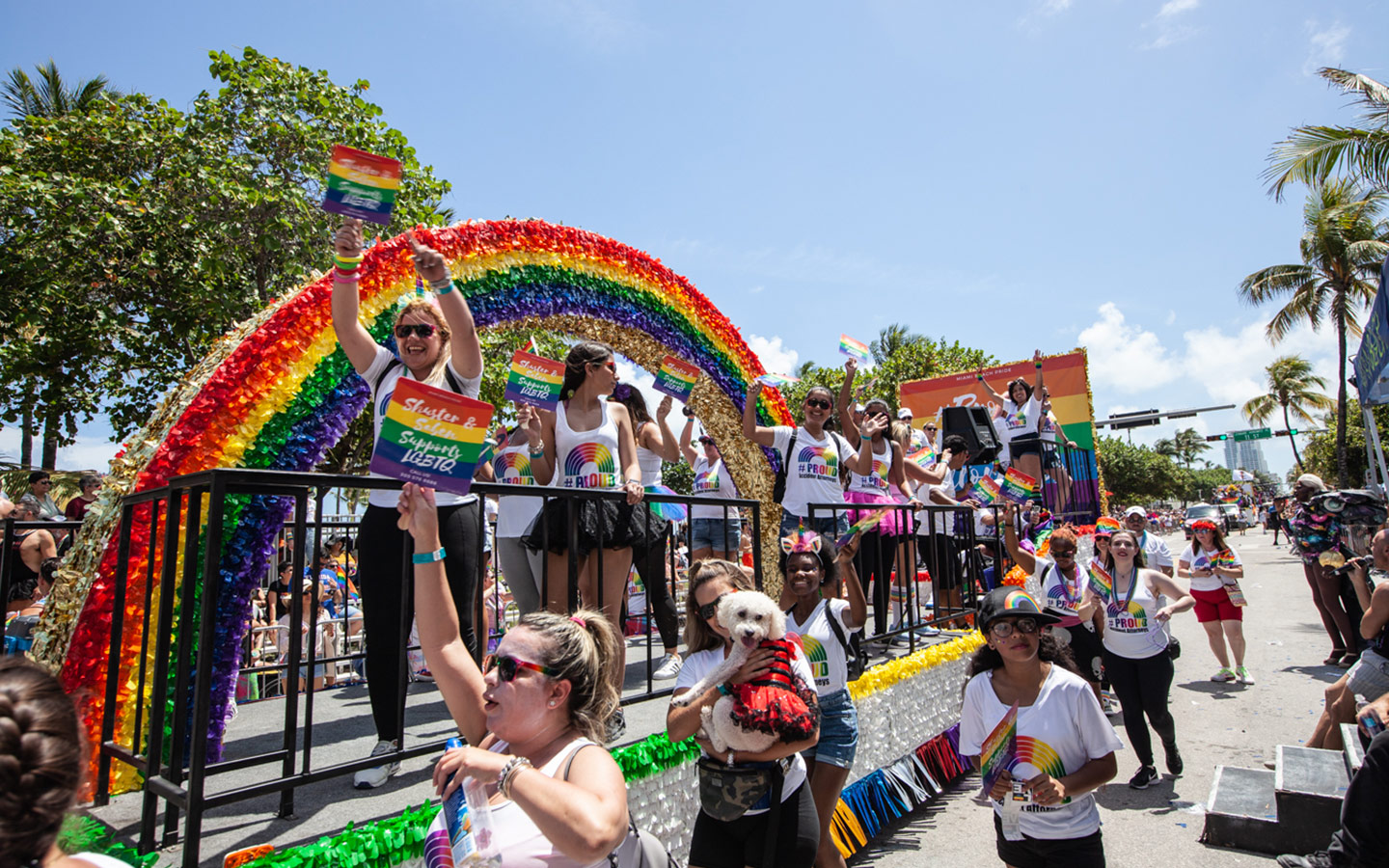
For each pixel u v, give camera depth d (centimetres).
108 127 1264
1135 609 589
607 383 413
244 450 376
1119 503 6700
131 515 309
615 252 645
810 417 588
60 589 343
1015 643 323
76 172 1250
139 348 1247
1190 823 516
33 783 113
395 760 265
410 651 575
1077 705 322
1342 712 522
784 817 307
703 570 326
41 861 118
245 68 1194
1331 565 872
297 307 404
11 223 1182
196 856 215
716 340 739
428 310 325
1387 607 502
